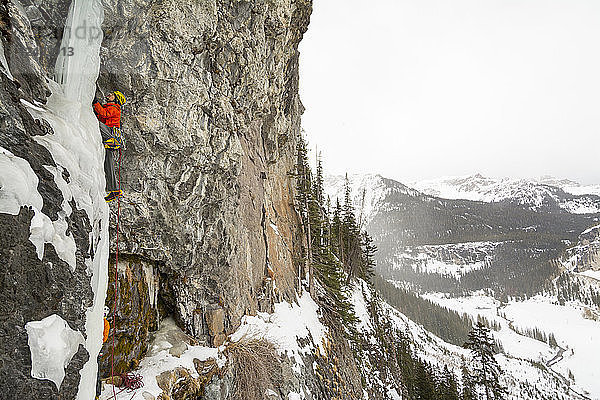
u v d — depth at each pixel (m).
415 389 33.88
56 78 3.94
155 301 7.55
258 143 13.50
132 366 6.55
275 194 17.05
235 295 9.43
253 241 11.69
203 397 7.22
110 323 6.18
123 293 6.57
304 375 11.20
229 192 8.90
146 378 6.30
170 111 6.50
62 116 3.60
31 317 2.61
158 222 6.87
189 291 8.01
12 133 2.77
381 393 22.58
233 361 8.49
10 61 3.14
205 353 7.82
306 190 22.09
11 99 2.91
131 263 6.94
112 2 5.18
